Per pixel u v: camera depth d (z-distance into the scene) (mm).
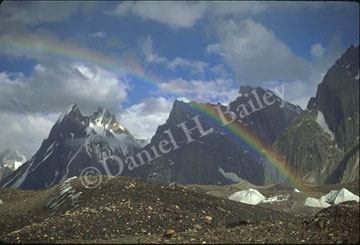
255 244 14320
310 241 14680
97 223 18531
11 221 23016
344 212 16859
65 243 15117
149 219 20000
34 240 16188
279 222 19078
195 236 15758
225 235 15875
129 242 14984
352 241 14039
